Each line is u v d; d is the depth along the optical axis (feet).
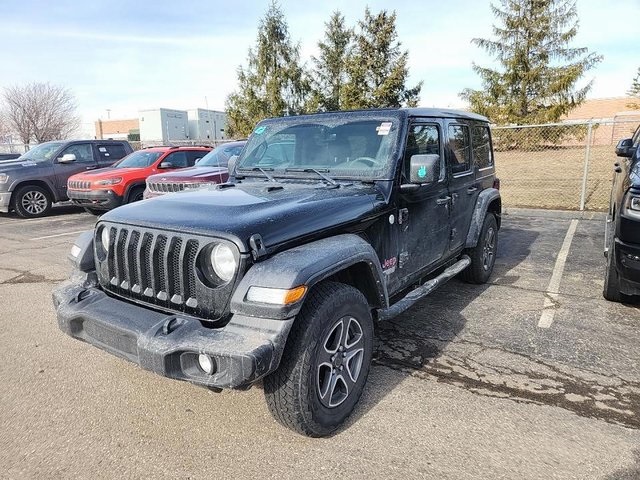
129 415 9.99
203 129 139.23
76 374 11.73
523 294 17.26
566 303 16.22
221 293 8.21
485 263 18.48
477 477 8.02
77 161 40.78
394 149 11.71
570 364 11.90
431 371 11.69
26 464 8.49
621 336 13.48
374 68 75.72
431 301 16.62
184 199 10.25
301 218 9.17
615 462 8.34
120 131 218.79
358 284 10.46
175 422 9.72
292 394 8.32
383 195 11.36
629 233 13.19
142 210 9.85
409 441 9.02
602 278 19.02
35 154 41.57
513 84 92.43
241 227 8.31
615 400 10.28
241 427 9.53
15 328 14.79
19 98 119.85
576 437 9.05
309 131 13.07
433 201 13.60
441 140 14.11
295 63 100.37
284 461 8.50
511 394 10.60
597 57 89.97
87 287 10.25
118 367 12.05
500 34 93.09
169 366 7.76
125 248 9.41
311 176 12.33
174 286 8.79
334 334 9.18
